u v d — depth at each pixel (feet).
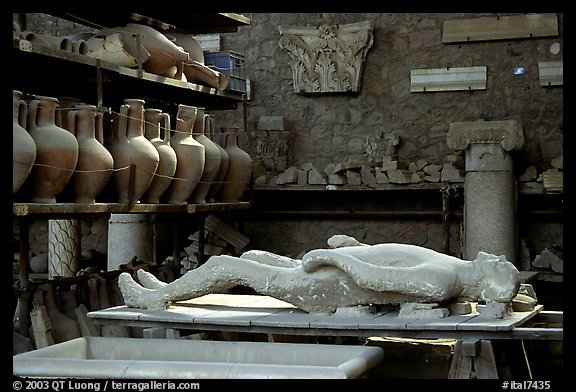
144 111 19.44
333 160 27.76
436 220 26.35
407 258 13.56
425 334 12.40
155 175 19.38
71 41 17.83
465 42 26.32
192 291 14.35
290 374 10.14
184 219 27.68
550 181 23.52
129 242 25.21
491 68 26.20
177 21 24.11
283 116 28.25
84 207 16.78
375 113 27.37
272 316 13.57
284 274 13.92
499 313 12.93
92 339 12.85
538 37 25.64
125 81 20.20
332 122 27.81
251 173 24.52
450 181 24.43
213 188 22.72
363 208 27.12
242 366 10.36
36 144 15.78
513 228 23.29
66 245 24.31
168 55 20.29
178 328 13.73
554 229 25.07
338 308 13.56
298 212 27.35
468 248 23.30
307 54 27.61
